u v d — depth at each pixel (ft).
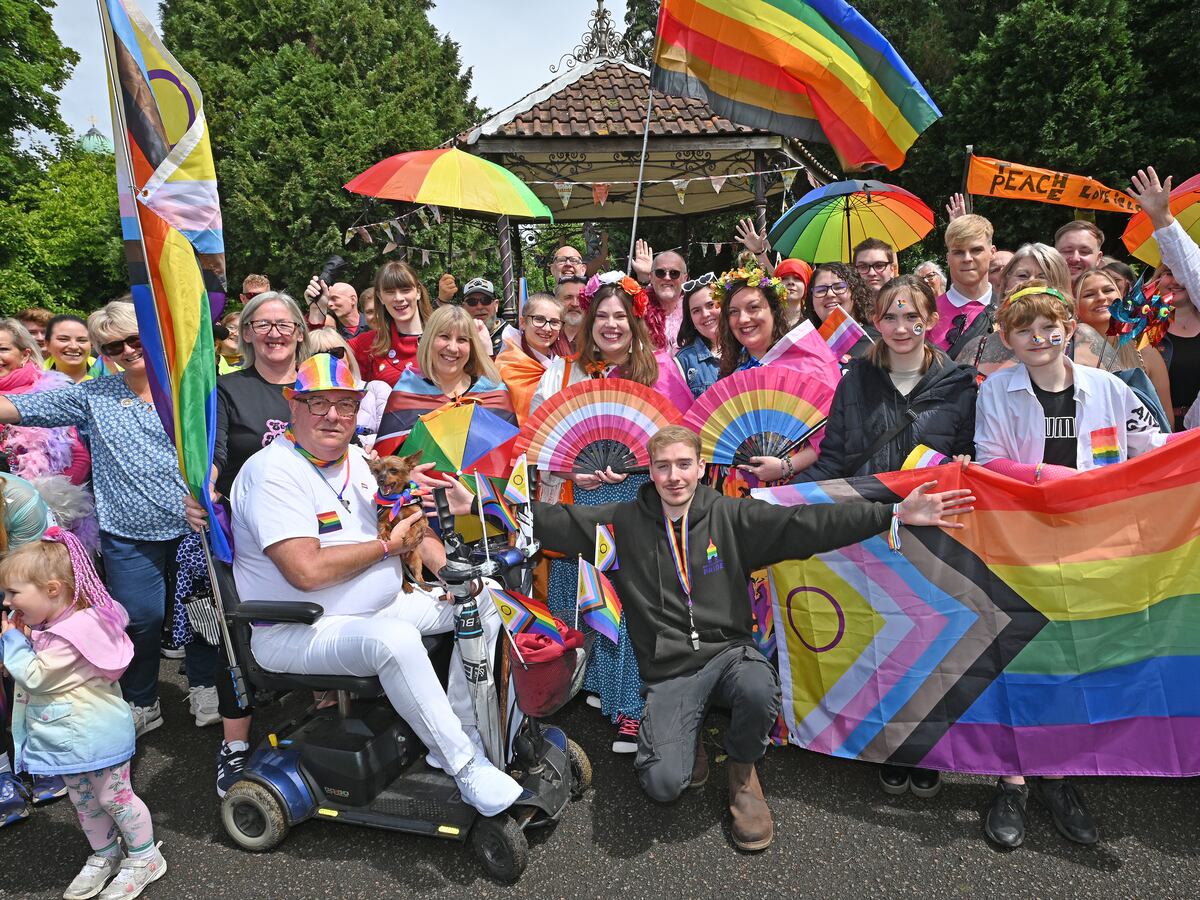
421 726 8.89
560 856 9.23
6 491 10.40
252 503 9.27
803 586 10.85
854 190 18.34
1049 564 9.70
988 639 9.93
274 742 9.87
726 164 35.17
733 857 9.13
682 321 16.97
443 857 9.29
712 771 11.07
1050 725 9.66
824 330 13.80
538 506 10.86
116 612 9.07
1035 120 45.34
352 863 9.27
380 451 12.55
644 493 10.58
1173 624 9.45
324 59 69.31
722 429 11.68
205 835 9.98
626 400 11.76
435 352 12.55
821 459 11.03
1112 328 12.32
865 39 15.07
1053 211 45.50
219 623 9.89
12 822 10.37
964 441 10.55
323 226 59.06
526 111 30.76
